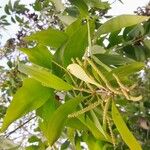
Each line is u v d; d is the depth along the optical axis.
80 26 0.56
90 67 0.51
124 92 0.45
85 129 0.59
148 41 0.74
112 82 0.49
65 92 0.56
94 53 0.55
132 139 0.47
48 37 0.55
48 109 0.56
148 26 0.74
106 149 0.67
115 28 0.56
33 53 0.56
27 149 0.92
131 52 0.75
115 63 0.56
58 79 0.51
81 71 0.47
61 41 0.56
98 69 0.48
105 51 0.55
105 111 0.47
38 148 0.92
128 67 0.48
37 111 0.56
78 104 0.53
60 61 0.55
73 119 0.58
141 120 1.10
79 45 0.54
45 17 1.12
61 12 0.73
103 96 0.48
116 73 0.48
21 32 1.14
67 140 0.92
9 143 0.79
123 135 0.47
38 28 1.15
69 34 0.56
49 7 1.10
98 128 0.54
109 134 0.59
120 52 0.75
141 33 0.74
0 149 0.78
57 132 0.51
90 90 0.50
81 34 0.54
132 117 1.09
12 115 0.52
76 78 0.53
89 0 0.77
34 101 0.53
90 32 0.55
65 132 0.93
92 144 0.65
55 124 0.51
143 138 1.12
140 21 0.55
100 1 0.77
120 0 0.87
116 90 0.46
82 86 0.51
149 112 1.11
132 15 0.55
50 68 0.56
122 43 0.71
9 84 1.08
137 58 0.74
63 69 0.54
